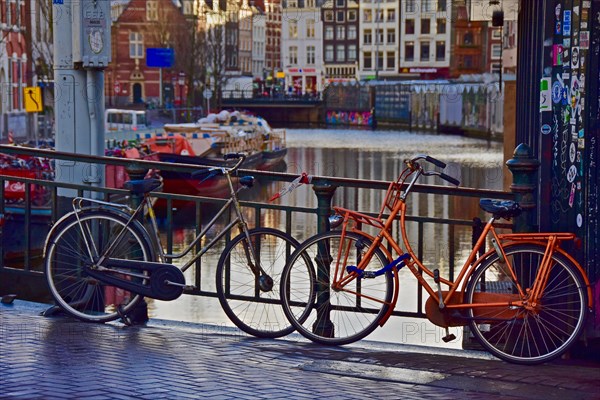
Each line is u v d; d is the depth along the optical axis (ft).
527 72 35.04
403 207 25.31
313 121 366.84
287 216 26.63
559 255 24.17
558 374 23.13
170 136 143.23
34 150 28.12
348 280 25.46
